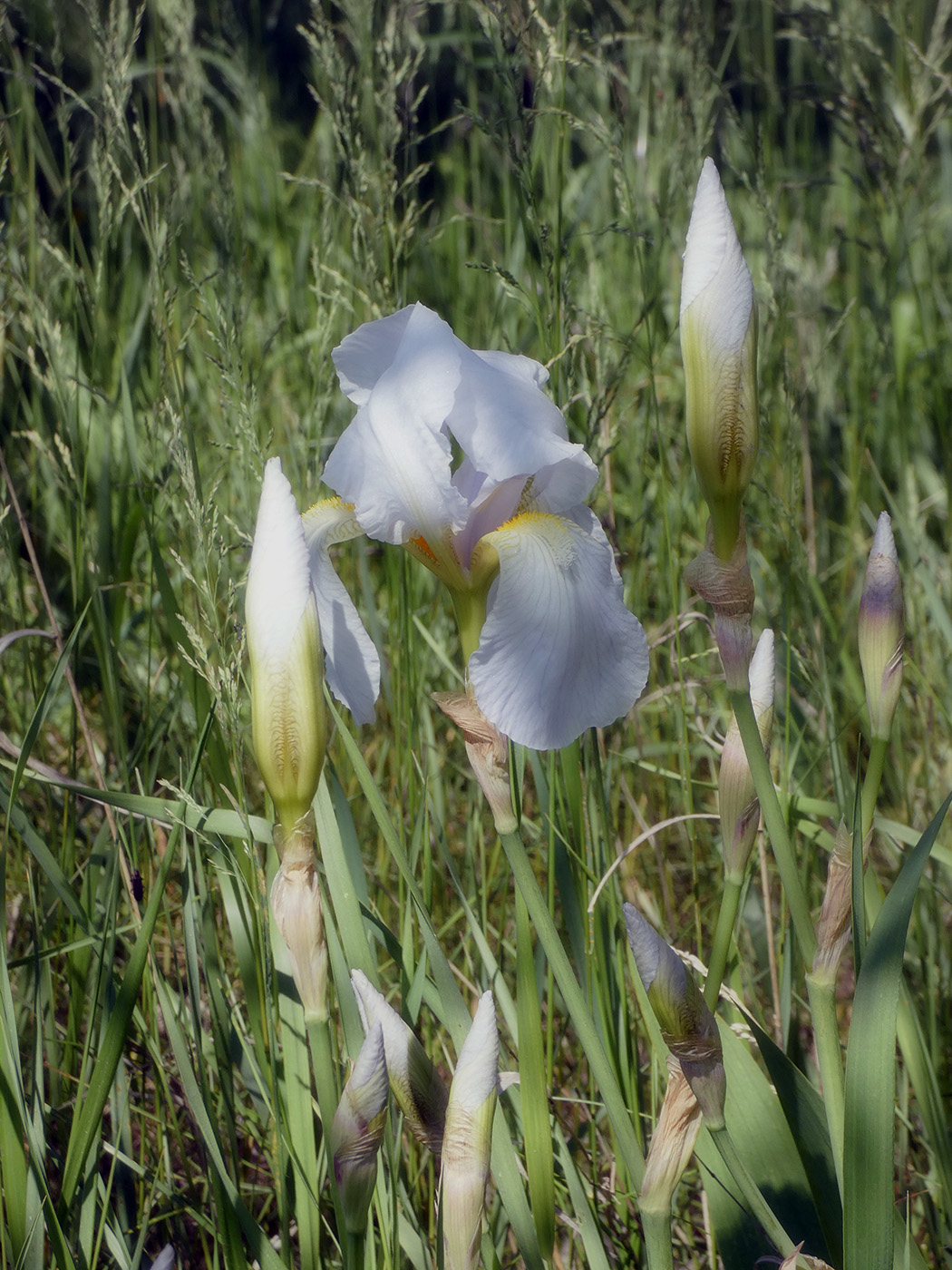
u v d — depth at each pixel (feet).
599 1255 3.96
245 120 8.18
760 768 3.68
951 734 4.79
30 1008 4.27
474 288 7.16
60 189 6.08
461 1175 3.63
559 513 3.85
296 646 3.59
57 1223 3.86
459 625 3.84
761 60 8.96
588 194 6.56
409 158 5.75
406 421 3.79
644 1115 4.22
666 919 4.84
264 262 7.74
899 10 6.17
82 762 4.98
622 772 4.92
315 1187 3.99
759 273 7.23
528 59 4.45
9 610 5.00
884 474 6.98
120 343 5.49
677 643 4.57
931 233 7.53
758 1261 3.86
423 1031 4.34
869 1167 3.61
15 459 5.65
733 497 3.63
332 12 9.10
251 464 4.40
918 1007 4.40
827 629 5.36
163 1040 4.42
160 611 5.45
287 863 3.62
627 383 6.32
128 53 4.71
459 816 5.24
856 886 3.71
